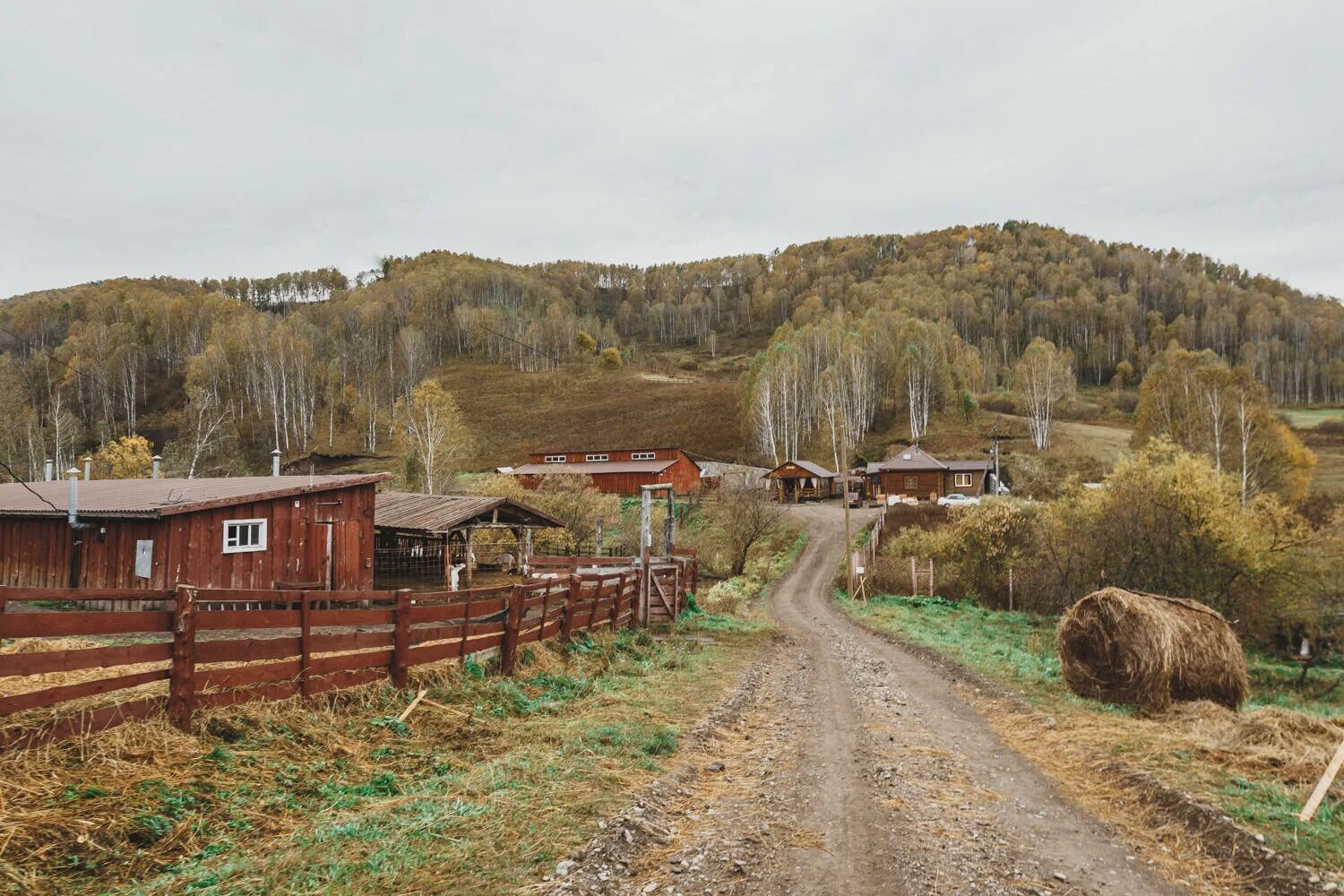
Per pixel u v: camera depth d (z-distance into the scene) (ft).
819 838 18.84
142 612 18.97
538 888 15.21
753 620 76.48
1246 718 30.09
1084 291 540.93
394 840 16.66
